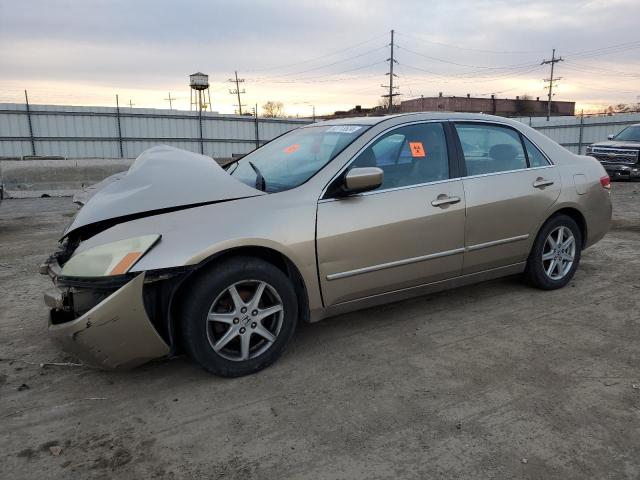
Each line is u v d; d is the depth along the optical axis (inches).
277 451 101.3
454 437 104.5
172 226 120.6
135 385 127.3
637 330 155.7
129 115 1106.1
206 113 1176.8
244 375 129.9
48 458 100.2
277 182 145.1
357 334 156.0
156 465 97.8
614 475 92.7
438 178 156.5
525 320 164.2
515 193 170.6
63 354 145.1
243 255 127.6
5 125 1010.1
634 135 666.8
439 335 154.3
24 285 212.7
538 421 109.3
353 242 138.6
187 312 120.6
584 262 231.3
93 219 124.0
